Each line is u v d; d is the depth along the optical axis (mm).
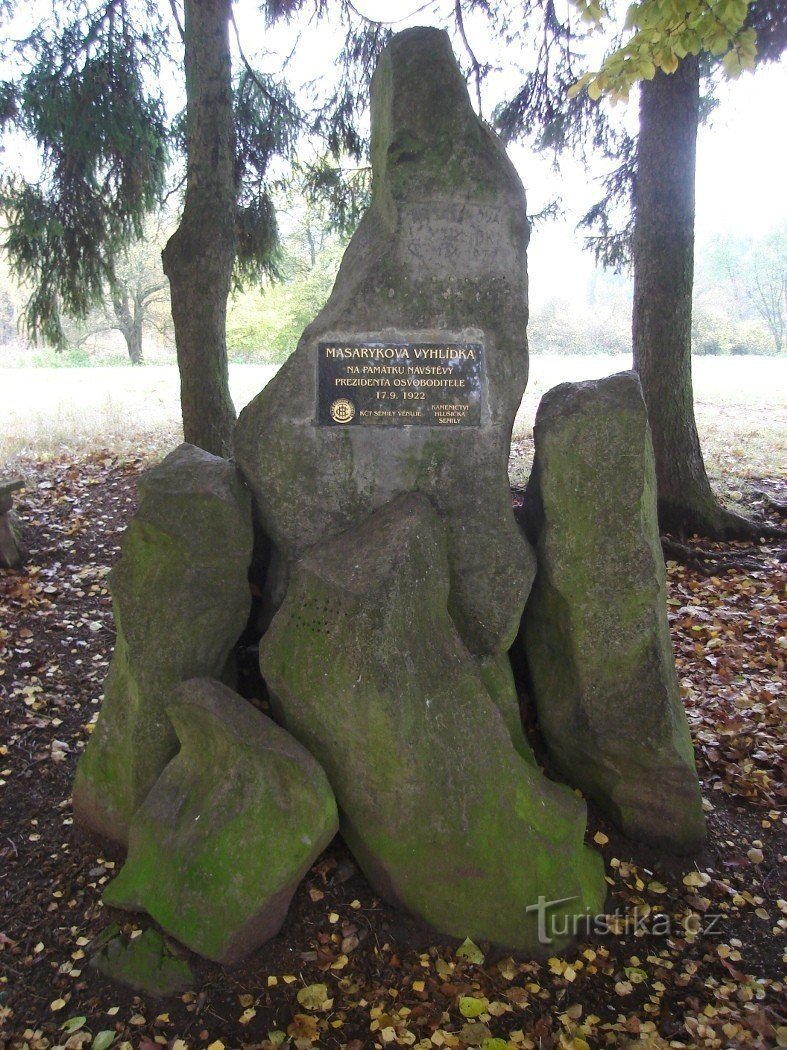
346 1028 2330
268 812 2486
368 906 2678
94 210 7523
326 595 2680
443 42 2881
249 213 8234
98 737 3033
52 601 5336
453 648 2781
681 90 6359
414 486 3018
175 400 13047
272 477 3008
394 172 2857
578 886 2691
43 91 7000
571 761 3164
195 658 2879
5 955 2613
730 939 2707
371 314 2922
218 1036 2299
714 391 15422
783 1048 2275
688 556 6281
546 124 7832
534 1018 2387
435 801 2570
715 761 3709
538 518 3141
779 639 5031
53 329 7926
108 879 2867
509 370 2980
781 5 6125
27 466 7918
